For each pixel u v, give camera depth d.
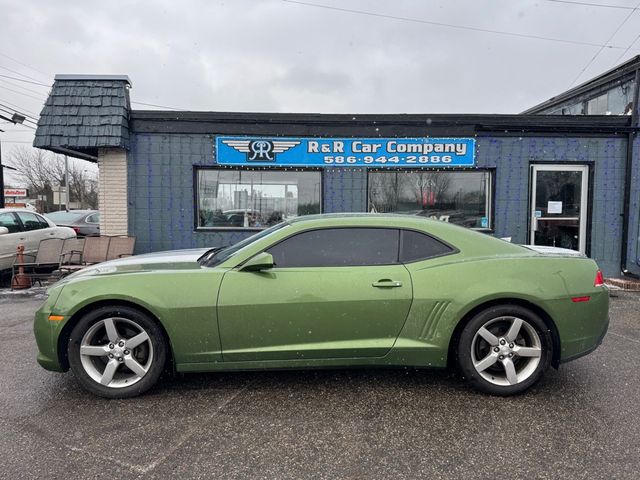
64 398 3.33
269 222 8.34
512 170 8.20
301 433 2.83
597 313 3.46
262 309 3.26
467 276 3.35
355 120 8.09
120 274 3.37
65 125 7.57
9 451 2.62
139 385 3.30
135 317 3.27
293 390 3.47
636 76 8.06
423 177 8.30
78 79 7.78
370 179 8.27
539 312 3.39
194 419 3.01
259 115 8.05
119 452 2.61
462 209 8.35
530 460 2.54
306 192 8.32
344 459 2.55
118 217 8.06
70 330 3.31
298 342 3.30
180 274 3.34
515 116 8.06
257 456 2.57
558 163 8.20
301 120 8.09
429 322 3.33
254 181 8.30
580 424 2.95
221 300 3.25
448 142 8.14
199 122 8.05
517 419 3.02
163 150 8.06
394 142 8.15
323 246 3.46
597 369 3.95
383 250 3.47
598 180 8.23
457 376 3.76
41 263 7.96
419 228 3.55
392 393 3.43
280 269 3.36
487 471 2.44
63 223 12.52
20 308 6.41
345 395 3.39
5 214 8.64
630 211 8.20
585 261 3.58
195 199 8.16
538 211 8.28
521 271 3.38
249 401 3.29
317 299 3.28
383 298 3.31
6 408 3.17
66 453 2.60
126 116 7.85
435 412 3.12
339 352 3.31
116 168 7.98
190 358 3.28
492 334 3.37
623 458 2.55
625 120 8.12
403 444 2.71
